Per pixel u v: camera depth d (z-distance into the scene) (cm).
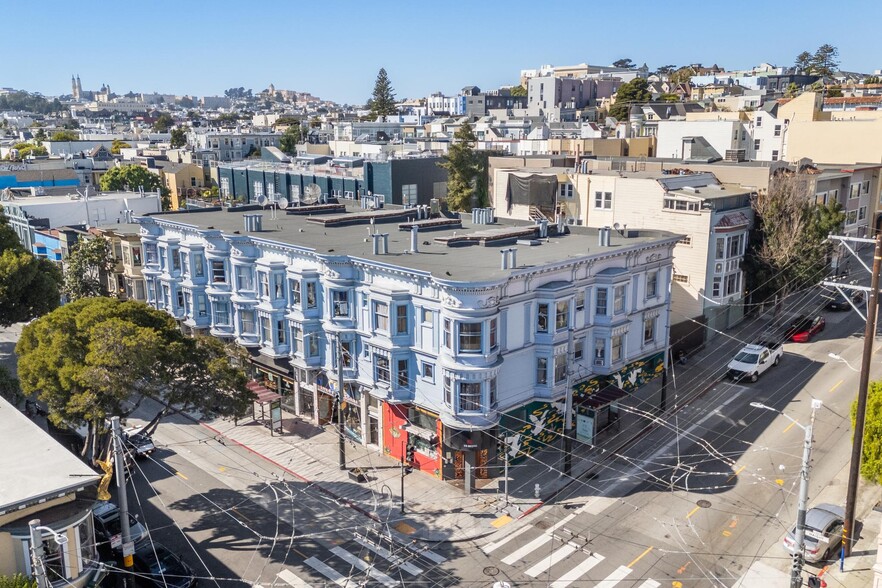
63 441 4419
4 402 3353
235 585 3134
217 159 15900
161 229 5719
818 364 5497
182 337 3697
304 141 17912
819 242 6350
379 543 3447
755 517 3556
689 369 5506
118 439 2862
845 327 6319
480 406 3822
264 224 5528
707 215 5834
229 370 3694
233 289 5003
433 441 4028
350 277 4306
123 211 8625
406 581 3153
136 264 6294
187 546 3428
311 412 4828
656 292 4794
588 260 4250
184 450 4441
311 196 7044
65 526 2584
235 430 4719
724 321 6247
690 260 5988
